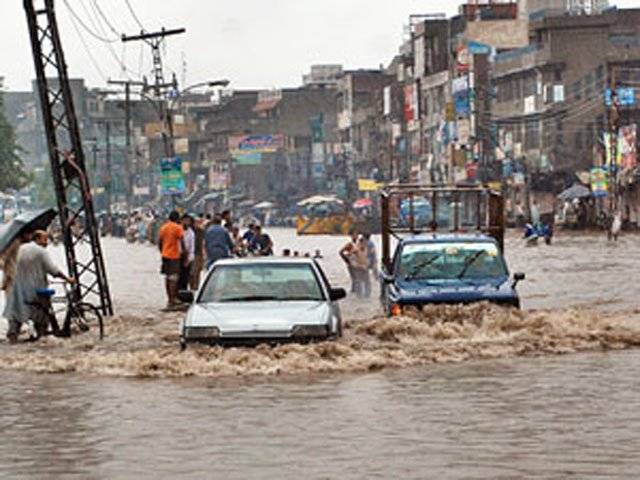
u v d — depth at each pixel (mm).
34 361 24844
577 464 13961
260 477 13680
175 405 19047
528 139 139625
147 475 13953
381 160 191125
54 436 16672
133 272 66188
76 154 36562
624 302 38375
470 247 29047
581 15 134625
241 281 25656
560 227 120000
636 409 17656
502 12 161500
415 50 176750
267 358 22969
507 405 18250
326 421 17203
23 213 30469
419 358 23797
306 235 137875
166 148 111188
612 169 113312
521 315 27062
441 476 13500
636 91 127938
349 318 34312
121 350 27047
